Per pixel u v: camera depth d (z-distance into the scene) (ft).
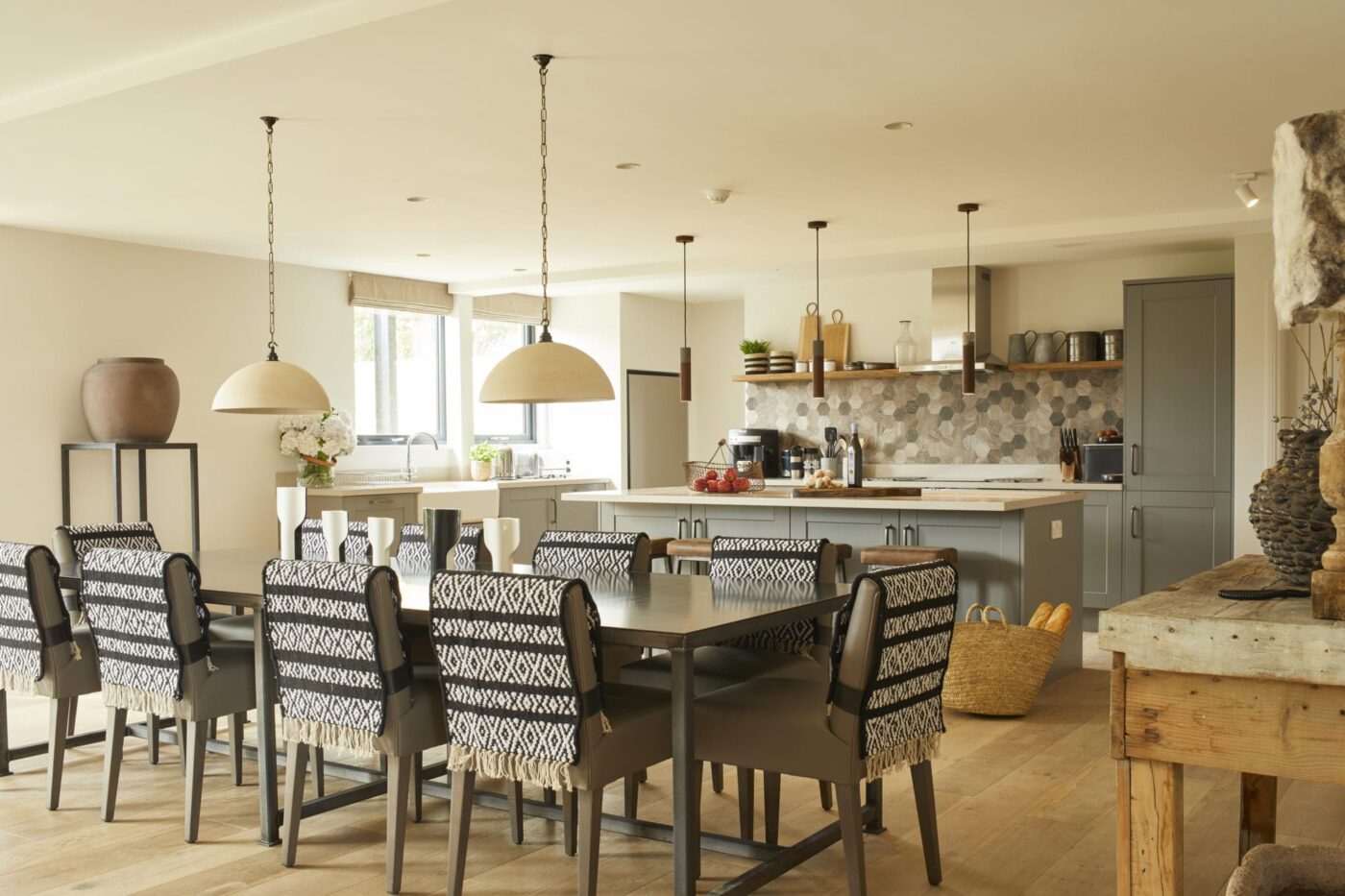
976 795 12.48
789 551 12.25
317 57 11.80
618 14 10.73
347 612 9.66
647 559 13.38
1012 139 15.49
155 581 10.97
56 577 12.23
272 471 25.14
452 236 22.59
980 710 15.98
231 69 12.17
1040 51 11.95
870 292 28.27
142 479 21.43
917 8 10.69
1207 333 22.93
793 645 12.09
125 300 22.56
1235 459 22.38
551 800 12.13
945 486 25.85
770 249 24.97
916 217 21.20
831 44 11.63
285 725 10.38
